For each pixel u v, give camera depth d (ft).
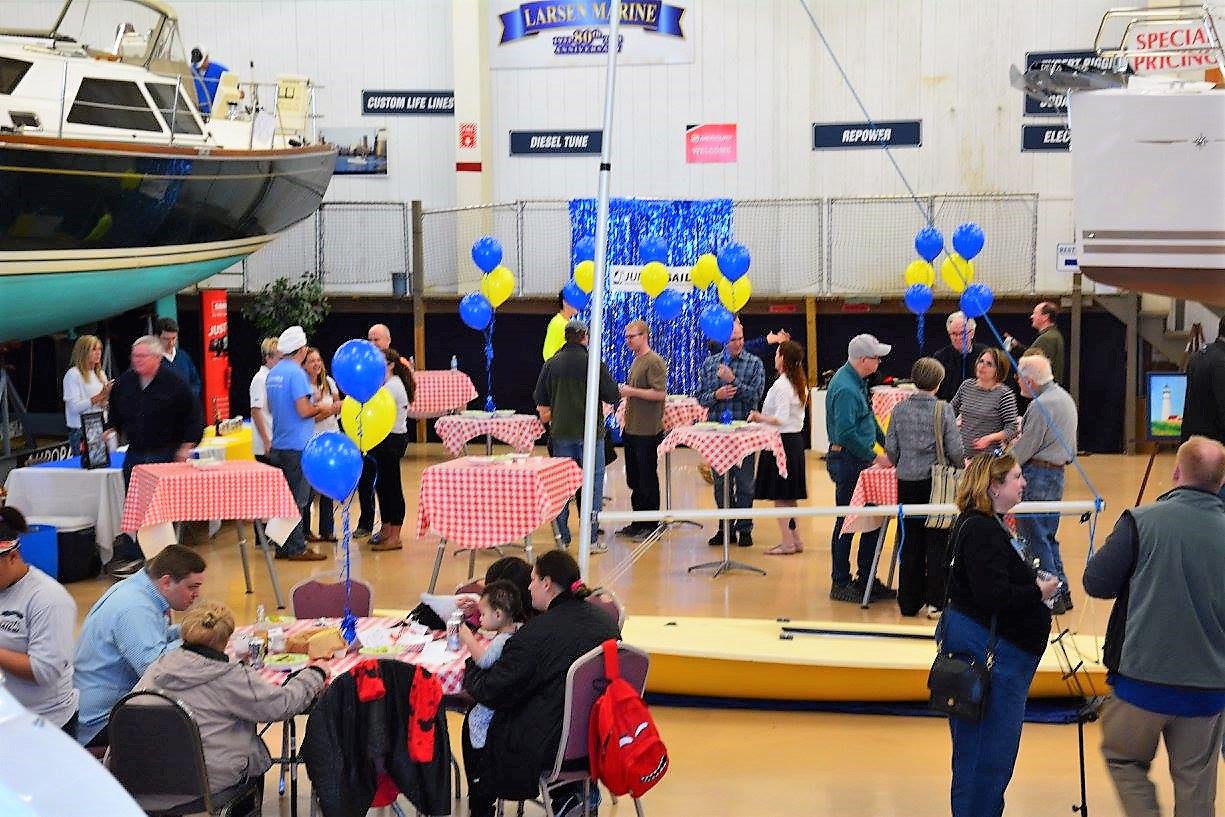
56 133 33.58
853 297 45.52
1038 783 17.19
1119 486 37.70
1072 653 19.95
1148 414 40.34
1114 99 13.82
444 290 50.03
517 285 49.32
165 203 35.76
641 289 46.11
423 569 29.07
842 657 19.88
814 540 31.94
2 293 33.14
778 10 47.62
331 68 50.01
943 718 19.90
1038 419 23.35
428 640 16.69
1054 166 46.47
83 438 28.71
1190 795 13.80
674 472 41.34
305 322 46.55
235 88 43.73
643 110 48.78
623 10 48.32
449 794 13.87
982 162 46.93
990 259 46.93
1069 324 44.60
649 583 27.55
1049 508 20.31
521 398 48.47
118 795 6.09
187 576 15.71
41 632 14.42
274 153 40.16
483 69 48.88
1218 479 13.96
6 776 5.94
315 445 18.40
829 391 26.04
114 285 36.11
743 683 20.25
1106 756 14.34
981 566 13.99
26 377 44.55
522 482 24.50
